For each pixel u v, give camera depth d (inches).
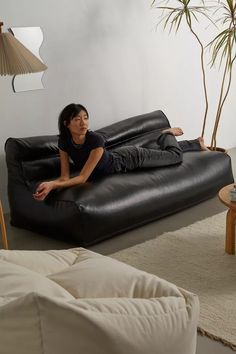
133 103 190.4
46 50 160.9
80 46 169.6
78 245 130.5
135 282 61.5
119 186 136.9
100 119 181.2
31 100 160.1
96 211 128.6
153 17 188.1
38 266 69.7
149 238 135.2
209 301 101.7
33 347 41.6
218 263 118.4
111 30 177.0
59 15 162.2
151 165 152.3
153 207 142.3
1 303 49.8
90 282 60.2
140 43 186.7
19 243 137.1
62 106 168.9
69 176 143.9
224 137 230.1
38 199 131.4
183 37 200.1
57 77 165.5
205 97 201.5
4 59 120.4
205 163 161.0
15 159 141.7
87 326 42.4
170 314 51.9
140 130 170.4
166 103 201.3
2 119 154.3
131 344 45.9
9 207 161.2
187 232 137.3
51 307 40.8
